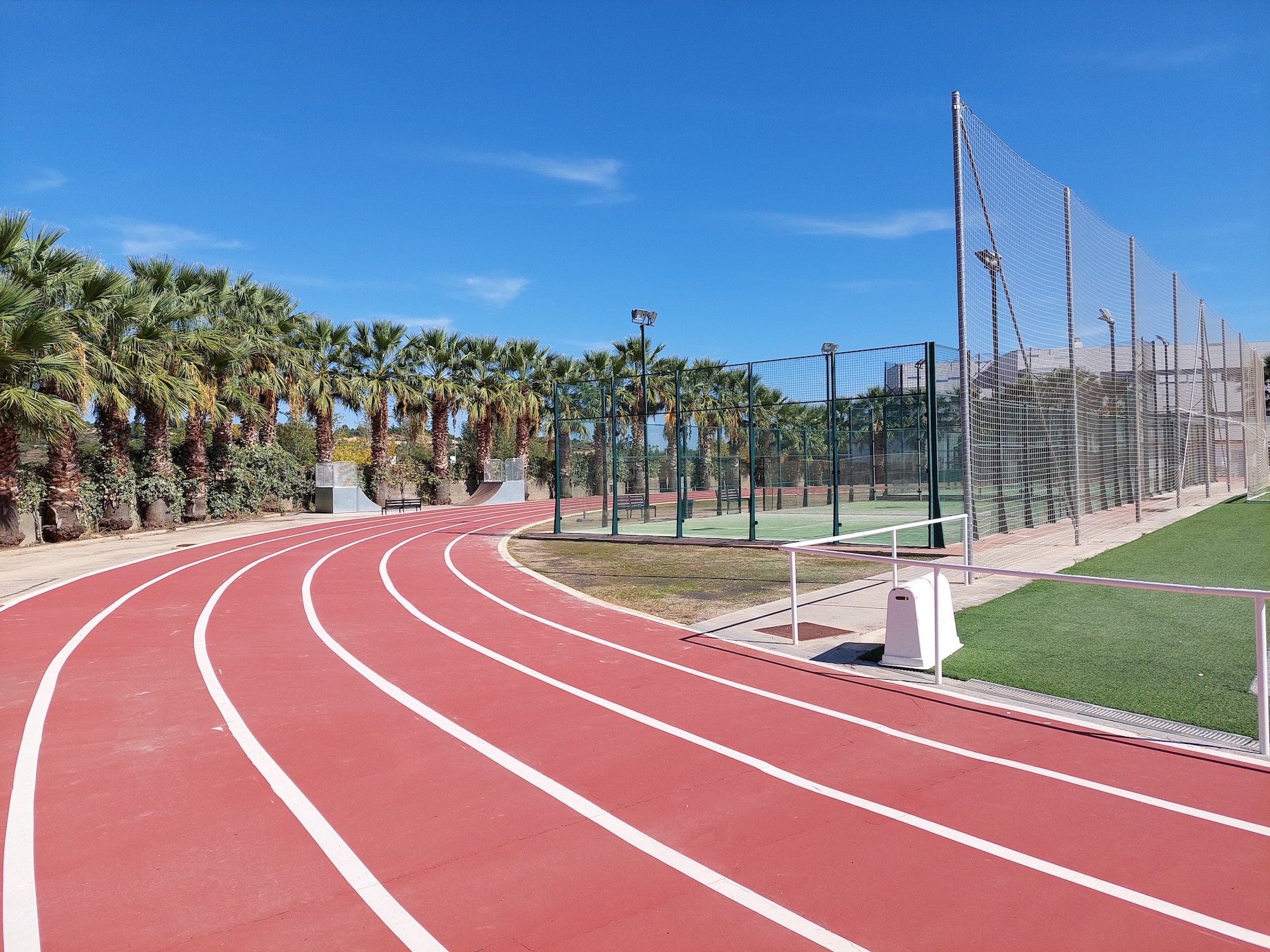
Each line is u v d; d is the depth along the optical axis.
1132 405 23.84
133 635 10.32
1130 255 22.17
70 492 22.95
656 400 43.50
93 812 5.02
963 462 12.51
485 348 44.34
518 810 4.94
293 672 8.37
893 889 3.92
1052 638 9.03
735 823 4.70
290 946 3.54
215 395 28.42
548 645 9.44
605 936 3.57
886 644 8.21
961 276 11.84
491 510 37.94
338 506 35.47
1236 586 12.19
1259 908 3.67
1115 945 3.41
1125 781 5.15
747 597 12.55
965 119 12.09
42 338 19.14
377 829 4.72
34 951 3.53
